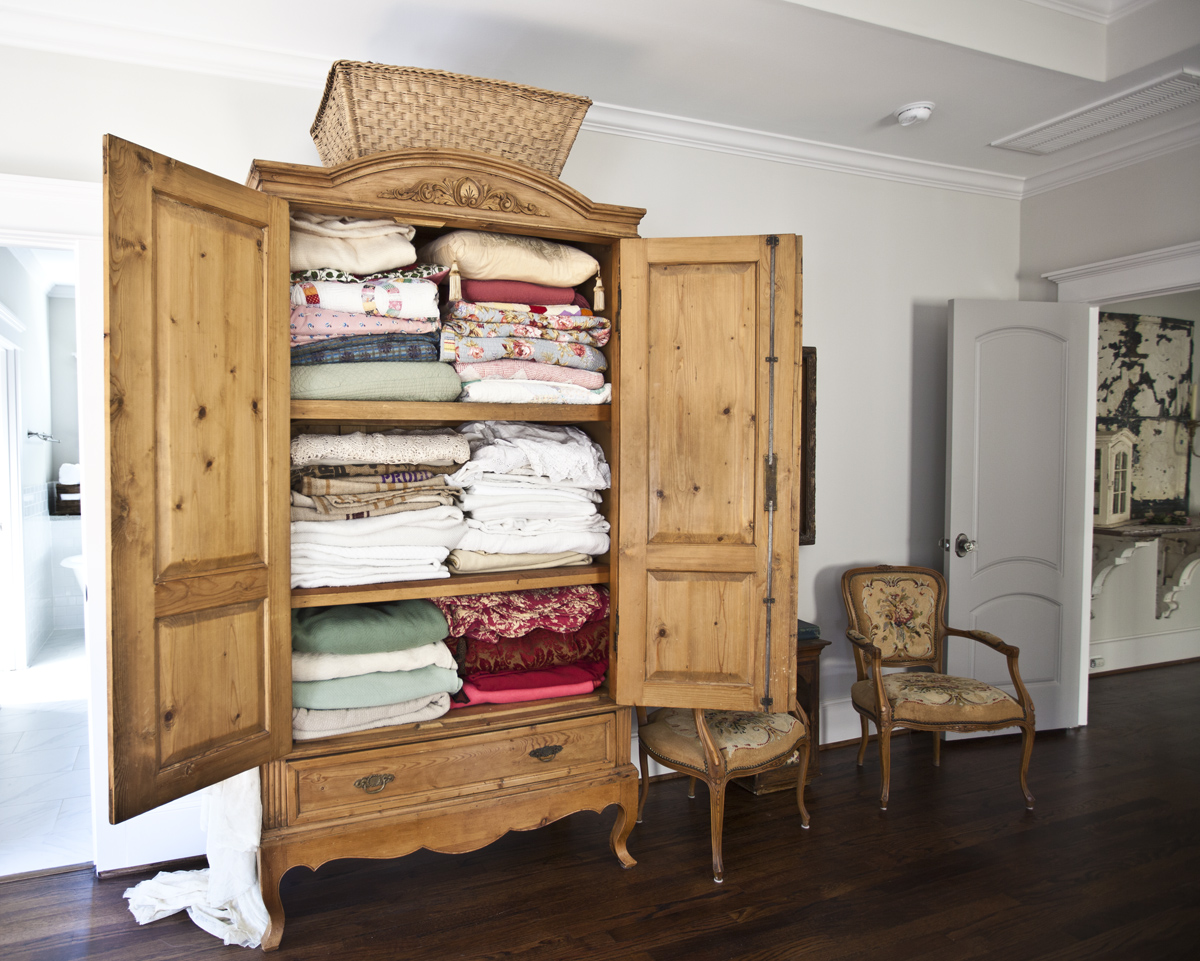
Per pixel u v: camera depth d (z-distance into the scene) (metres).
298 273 2.11
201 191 1.74
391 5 2.25
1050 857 2.50
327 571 2.14
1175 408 4.80
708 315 2.31
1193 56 2.62
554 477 2.43
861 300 3.56
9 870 2.38
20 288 4.73
